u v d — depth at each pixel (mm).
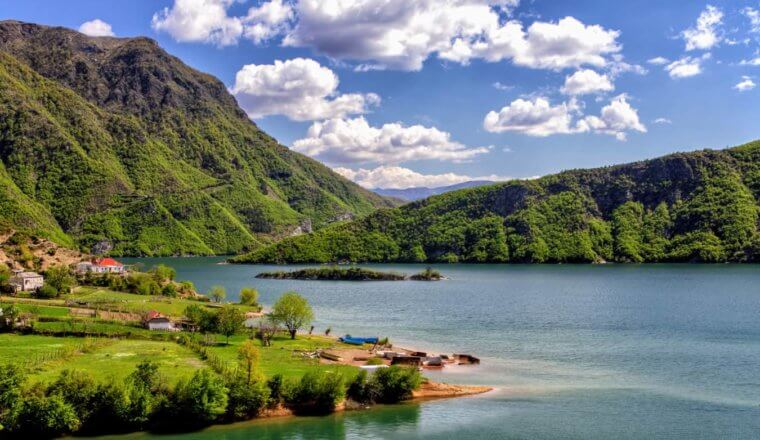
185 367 97438
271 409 89062
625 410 91688
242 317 134375
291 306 141375
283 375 97312
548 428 84250
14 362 92625
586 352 132750
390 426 85188
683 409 91875
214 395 83188
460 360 124062
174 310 168500
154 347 114500
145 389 82000
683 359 124812
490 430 83562
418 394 99312
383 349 131000
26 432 76125
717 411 90875
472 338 150500
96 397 80062
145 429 80938
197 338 126562
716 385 105125
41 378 87250
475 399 97625
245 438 79875
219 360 100875
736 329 159625
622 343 142375
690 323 170500
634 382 107562
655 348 136125
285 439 79812
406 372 98562
